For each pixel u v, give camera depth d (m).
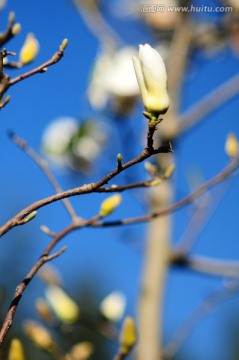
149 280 2.26
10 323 1.46
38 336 2.01
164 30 2.67
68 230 1.65
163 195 2.30
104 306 2.11
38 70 1.52
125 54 2.62
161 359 2.14
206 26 2.60
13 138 1.72
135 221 1.70
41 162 1.71
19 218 1.46
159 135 2.36
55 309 2.07
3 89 1.51
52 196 1.47
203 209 2.28
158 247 2.29
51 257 1.52
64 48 1.52
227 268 2.24
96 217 1.67
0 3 1.75
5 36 1.60
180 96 2.45
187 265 2.27
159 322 2.23
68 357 2.02
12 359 1.65
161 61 1.44
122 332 1.75
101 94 2.58
